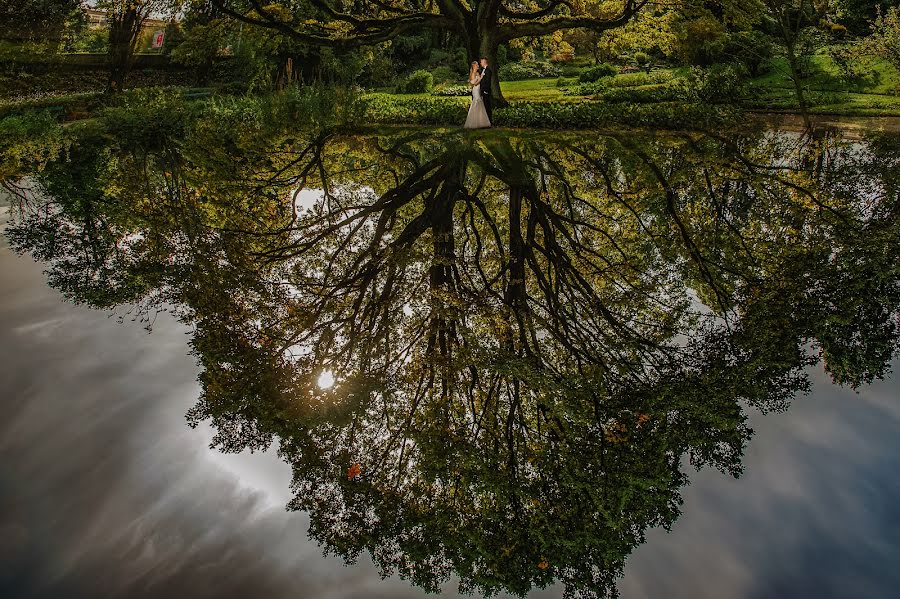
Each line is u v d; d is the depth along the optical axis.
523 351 6.00
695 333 6.30
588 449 4.74
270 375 5.43
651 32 22.08
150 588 3.24
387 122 18.56
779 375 5.45
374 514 4.18
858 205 9.29
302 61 26.67
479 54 19.09
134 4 21.61
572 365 5.86
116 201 10.20
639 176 11.39
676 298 7.06
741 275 7.41
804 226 8.65
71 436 4.35
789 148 13.00
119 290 6.93
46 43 22.05
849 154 12.26
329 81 26.75
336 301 6.83
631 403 5.23
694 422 4.91
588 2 21.92
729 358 5.77
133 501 3.86
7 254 7.79
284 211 9.80
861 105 17.19
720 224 9.03
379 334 6.25
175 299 6.82
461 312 6.58
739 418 4.89
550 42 25.84
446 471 4.62
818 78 20.59
